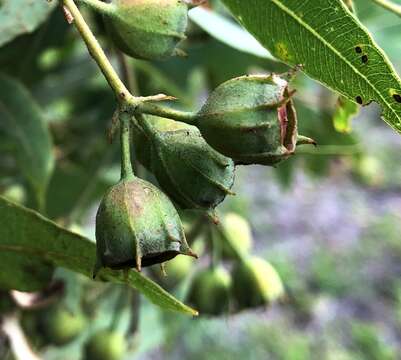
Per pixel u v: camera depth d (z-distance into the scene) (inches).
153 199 3.7
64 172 7.8
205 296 6.9
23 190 7.8
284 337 21.1
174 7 4.2
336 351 21.2
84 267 4.6
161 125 4.1
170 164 4.0
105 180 8.2
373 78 4.3
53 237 4.6
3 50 7.0
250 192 26.3
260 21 4.6
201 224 6.9
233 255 7.0
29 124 6.3
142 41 4.2
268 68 7.4
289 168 9.8
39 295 6.0
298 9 4.4
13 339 5.8
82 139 8.0
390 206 26.7
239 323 20.9
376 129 28.4
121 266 3.7
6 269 4.8
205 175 4.0
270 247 24.7
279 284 7.1
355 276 23.7
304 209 26.3
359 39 4.3
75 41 8.4
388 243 25.2
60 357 8.7
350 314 22.5
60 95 8.3
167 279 7.6
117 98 3.8
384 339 21.8
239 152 3.7
